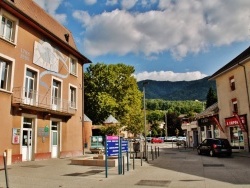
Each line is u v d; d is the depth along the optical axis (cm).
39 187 927
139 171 1372
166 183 1002
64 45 2439
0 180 1073
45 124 2131
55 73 2319
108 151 1212
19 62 1873
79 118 2695
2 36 1758
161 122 9281
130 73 4741
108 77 4597
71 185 969
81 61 2838
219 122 3309
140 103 4747
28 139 1952
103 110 4469
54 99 2320
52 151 2250
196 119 4131
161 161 1934
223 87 3238
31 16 2144
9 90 1772
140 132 4628
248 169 1412
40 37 2141
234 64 2852
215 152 2322
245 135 2725
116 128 3647
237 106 2903
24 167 1541
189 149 3741
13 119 1778
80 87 2769
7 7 1755
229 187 903
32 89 2038
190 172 1324
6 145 1695
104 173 1292
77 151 2597
